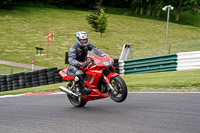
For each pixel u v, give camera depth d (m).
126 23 112.06
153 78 21.39
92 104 12.31
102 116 9.40
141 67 25.89
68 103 13.13
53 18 113.56
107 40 80.38
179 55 24.19
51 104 13.16
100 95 10.45
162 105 10.58
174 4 144.75
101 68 10.20
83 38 10.65
